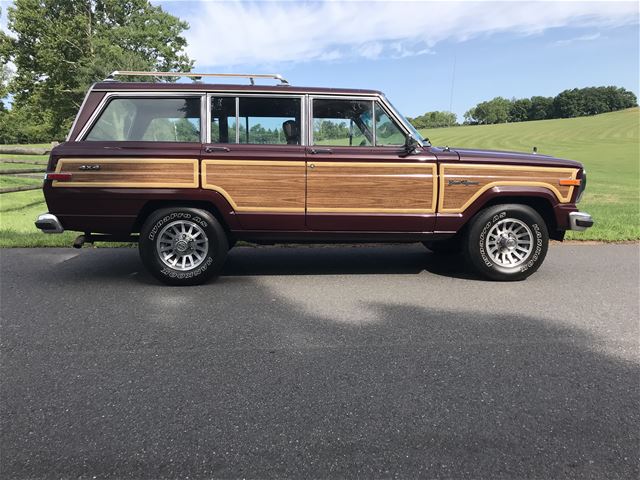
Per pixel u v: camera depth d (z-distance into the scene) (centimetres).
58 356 339
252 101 514
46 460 227
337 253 701
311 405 276
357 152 513
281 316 424
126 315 424
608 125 7738
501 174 526
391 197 517
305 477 216
